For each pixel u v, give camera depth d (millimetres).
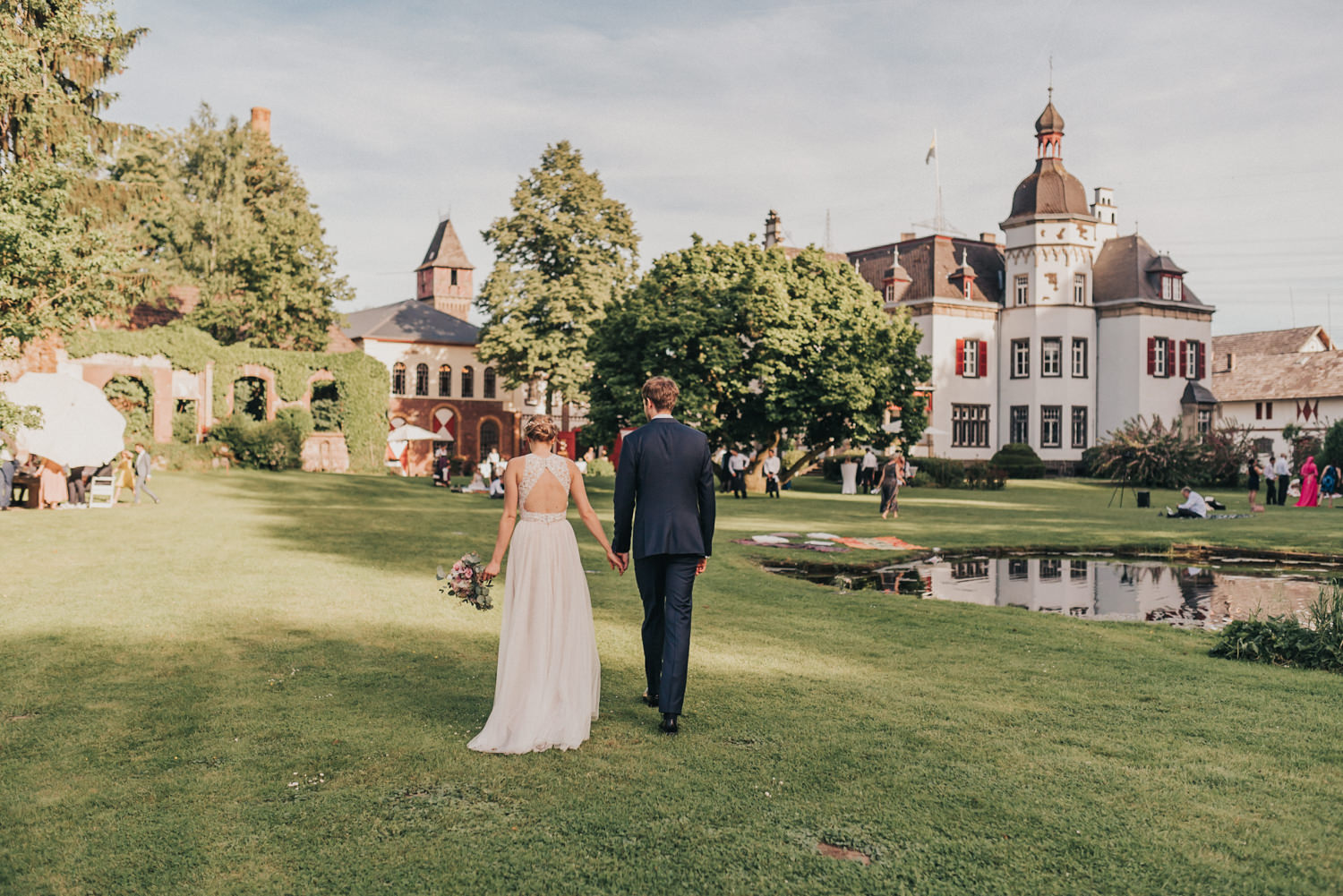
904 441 34719
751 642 7797
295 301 47125
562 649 4988
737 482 30656
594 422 31594
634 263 50188
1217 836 3738
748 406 32844
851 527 20391
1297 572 14203
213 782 4301
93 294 16625
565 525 5168
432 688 6062
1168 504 30703
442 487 34625
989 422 55125
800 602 10180
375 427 44219
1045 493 36031
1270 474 29953
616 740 4961
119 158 46188
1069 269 54125
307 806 4020
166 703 5680
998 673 6703
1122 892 3279
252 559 12969
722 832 3762
